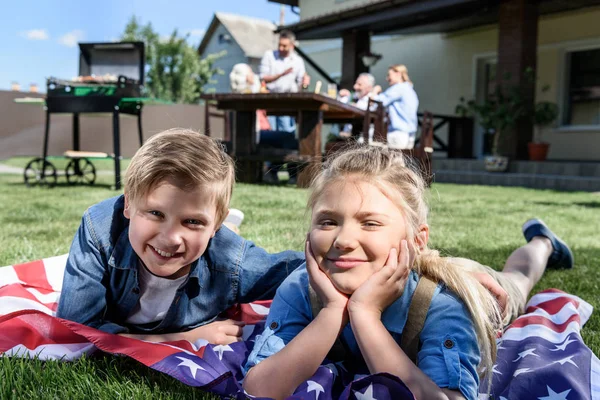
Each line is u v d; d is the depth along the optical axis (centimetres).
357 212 148
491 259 340
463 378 140
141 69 814
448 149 1381
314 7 1688
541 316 211
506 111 1082
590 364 169
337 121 980
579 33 1232
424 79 1527
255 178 895
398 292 149
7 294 210
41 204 587
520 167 1093
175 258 168
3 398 139
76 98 770
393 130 891
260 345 165
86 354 169
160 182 159
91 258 185
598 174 986
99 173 1223
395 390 130
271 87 938
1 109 1738
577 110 1274
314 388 143
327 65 1752
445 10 1189
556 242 308
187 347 178
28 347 169
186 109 1781
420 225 165
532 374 160
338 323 148
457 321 149
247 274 210
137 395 144
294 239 375
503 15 1105
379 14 1218
